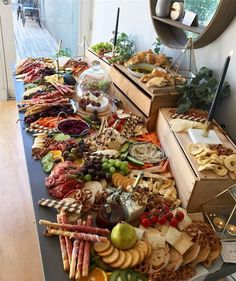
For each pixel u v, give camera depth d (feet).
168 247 2.50
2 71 8.36
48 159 3.33
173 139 3.47
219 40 3.96
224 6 3.46
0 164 6.14
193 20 4.24
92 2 8.52
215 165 2.84
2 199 5.29
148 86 4.11
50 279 2.16
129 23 6.47
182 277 2.37
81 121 4.14
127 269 2.29
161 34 5.03
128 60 5.14
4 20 7.78
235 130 3.75
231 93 3.77
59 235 2.44
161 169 3.43
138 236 2.53
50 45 9.18
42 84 5.27
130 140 3.92
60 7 8.69
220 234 2.77
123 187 3.08
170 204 2.94
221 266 2.51
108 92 5.18
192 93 3.92
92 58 6.50
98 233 2.48
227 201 2.93
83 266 2.20
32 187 2.97
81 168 3.15
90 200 2.82
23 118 4.19
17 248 4.46
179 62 4.74
